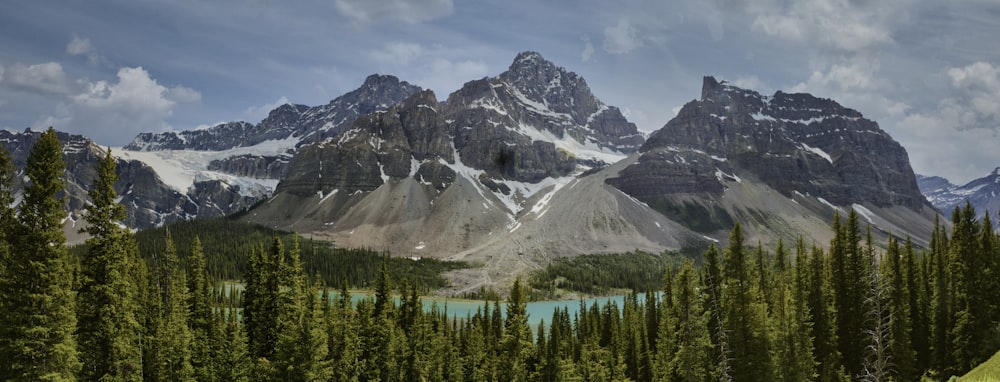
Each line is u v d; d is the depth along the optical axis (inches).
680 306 2443.4
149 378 2556.6
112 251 2016.5
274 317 2994.6
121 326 2059.5
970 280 3095.5
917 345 3129.9
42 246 1774.1
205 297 3474.4
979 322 2952.8
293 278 2913.4
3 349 1723.7
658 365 3225.9
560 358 4109.3
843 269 3078.2
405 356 3599.9
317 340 2667.3
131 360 2144.4
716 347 2502.5
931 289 3344.0
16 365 1720.0
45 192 1796.3
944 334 3097.9
